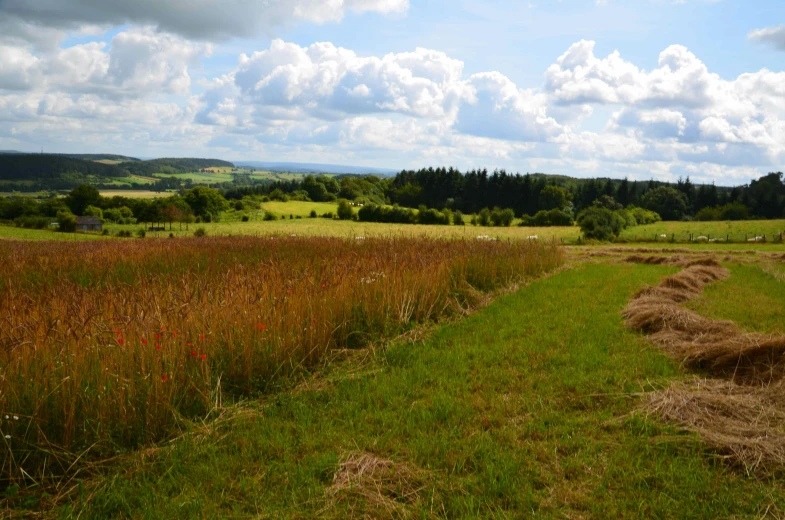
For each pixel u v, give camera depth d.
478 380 5.87
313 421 4.78
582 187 113.19
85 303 5.85
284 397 5.30
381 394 5.36
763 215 96.69
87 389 4.24
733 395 4.97
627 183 108.75
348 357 6.61
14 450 3.77
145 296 6.43
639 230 55.28
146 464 3.93
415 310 8.66
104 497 3.49
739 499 3.52
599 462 4.02
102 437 4.08
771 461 3.86
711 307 10.14
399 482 3.66
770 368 5.50
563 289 12.60
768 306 10.28
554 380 5.86
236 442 4.29
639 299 10.12
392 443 4.29
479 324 8.60
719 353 6.08
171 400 4.62
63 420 4.07
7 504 3.46
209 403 4.86
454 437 4.41
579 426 4.67
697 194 107.50
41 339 4.77
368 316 7.62
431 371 6.12
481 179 103.88
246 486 3.65
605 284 13.55
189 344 5.21
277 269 9.09
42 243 20.31
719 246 34.50
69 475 3.85
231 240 19.75
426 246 14.70
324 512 3.36
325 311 6.95
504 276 13.03
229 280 7.70
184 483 3.72
